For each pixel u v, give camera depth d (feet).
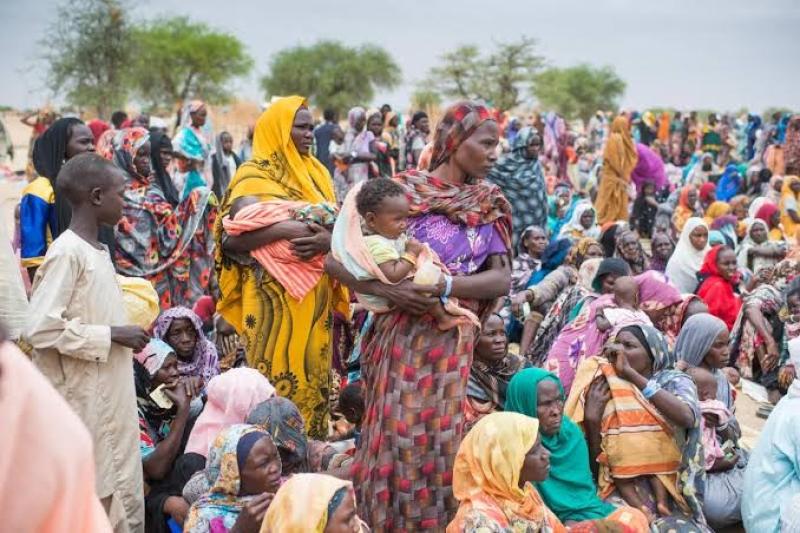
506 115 89.81
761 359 25.07
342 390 16.56
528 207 34.94
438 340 12.30
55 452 3.82
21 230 16.61
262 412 13.57
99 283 12.51
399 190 11.86
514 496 12.30
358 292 12.23
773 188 47.62
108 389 12.65
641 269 28.81
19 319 10.94
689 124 94.02
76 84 114.21
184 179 41.88
